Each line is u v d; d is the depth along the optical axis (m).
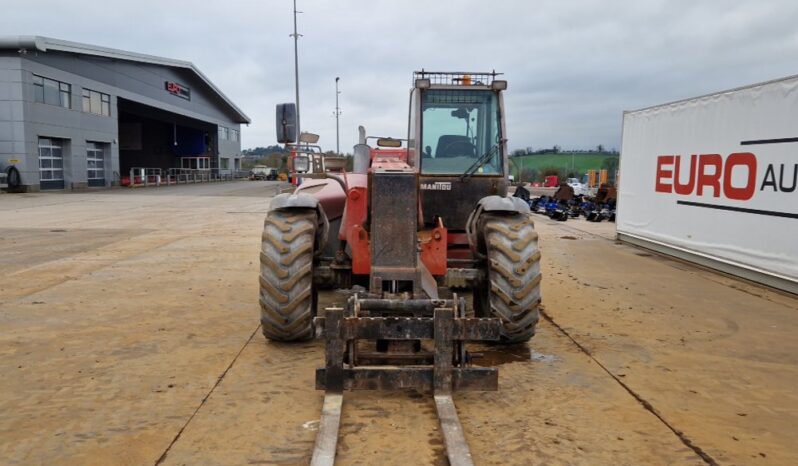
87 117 35.12
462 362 3.86
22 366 4.50
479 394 4.05
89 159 36.28
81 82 34.44
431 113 5.95
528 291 4.61
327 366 3.72
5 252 9.97
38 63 30.31
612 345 5.18
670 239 10.20
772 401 4.03
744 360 4.84
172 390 4.05
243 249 10.42
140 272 8.23
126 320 5.77
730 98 8.55
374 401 3.88
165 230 13.34
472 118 5.96
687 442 3.42
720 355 4.96
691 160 9.59
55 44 30.42
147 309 6.19
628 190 11.83
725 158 8.68
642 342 5.28
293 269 4.62
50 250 10.22
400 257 4.31
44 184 31.75
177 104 47.59
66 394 3.98
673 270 8.96
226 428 3.50
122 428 3.50
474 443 3.36
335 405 3.59
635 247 11.45
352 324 3.74
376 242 4.34
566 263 9.51
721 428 3.61
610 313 6.29
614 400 3.99
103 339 5.16
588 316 6.15
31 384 4.14
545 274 8.52
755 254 7.99
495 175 5.88
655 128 10.75
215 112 57.72
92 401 3.87
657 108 10.66
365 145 6.23
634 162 11.58
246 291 7.07
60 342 5.07
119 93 38.81
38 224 14.55
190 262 9.06
